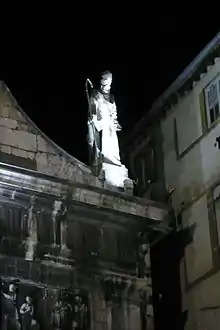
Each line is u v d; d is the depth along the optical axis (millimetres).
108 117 23906
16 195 21375
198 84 25438
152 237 23609
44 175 21453
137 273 22750
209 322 23297
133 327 22016
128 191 23172
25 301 20844
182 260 25000
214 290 23297
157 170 27109
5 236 21141
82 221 22453
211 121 24531
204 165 24609
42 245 21531
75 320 21359
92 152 23672
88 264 22062
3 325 20297
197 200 24734
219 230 23469
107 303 21984
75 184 21828
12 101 23047
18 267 21016
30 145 22766
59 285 21469
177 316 24750
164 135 27016
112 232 22906
